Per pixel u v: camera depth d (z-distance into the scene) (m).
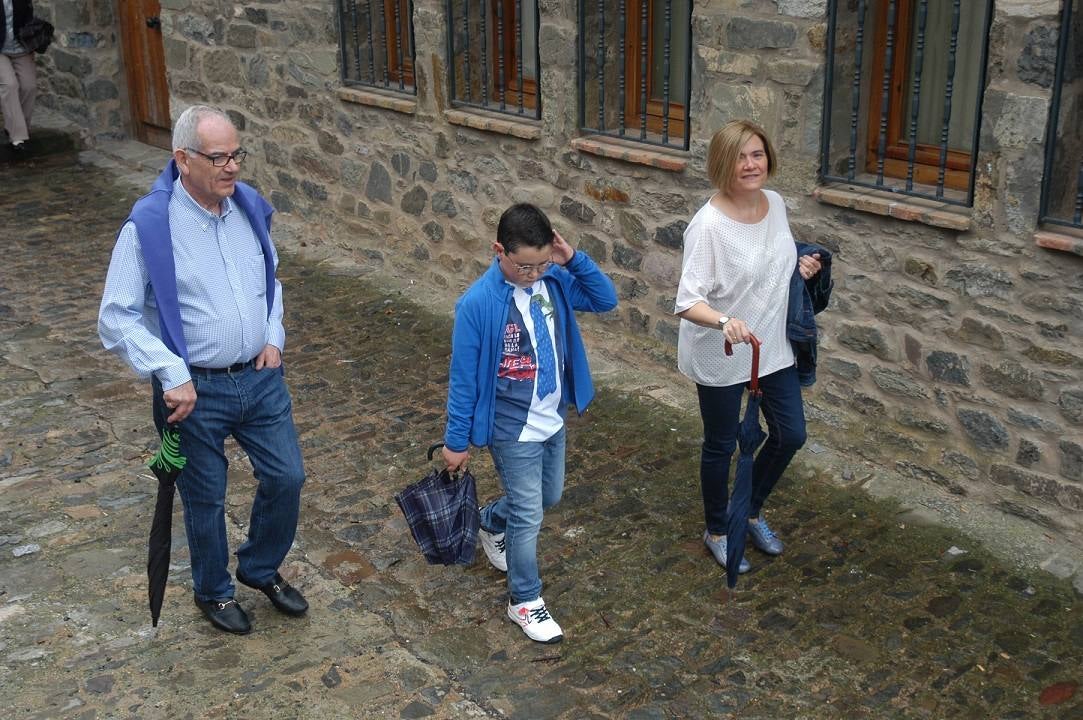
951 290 4.38
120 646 3.70
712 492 4.04
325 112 7.31
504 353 3.47
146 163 9.69
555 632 3.73
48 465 4.90
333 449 5.07
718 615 3.86
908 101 4.79
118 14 10.12
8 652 3.66
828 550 4.21
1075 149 4.12
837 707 3.41
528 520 3.62
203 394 3.41
